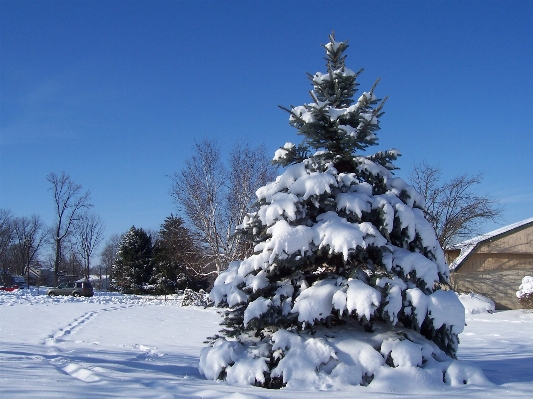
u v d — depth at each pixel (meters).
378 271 6.66
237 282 7.02
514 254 25.67
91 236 64.06
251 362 6.45
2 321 16.20
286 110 7.68
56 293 39.56
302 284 6.85
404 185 7.53
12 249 74.81
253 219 7.46
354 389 5.81
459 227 28.55
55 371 7.14
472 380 6.12
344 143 7.36
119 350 10.83
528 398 5.29
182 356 10.17
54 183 54.72
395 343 6.27
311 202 6.99
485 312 22.05
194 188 28.23
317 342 6.34
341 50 8.21
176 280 45.09
